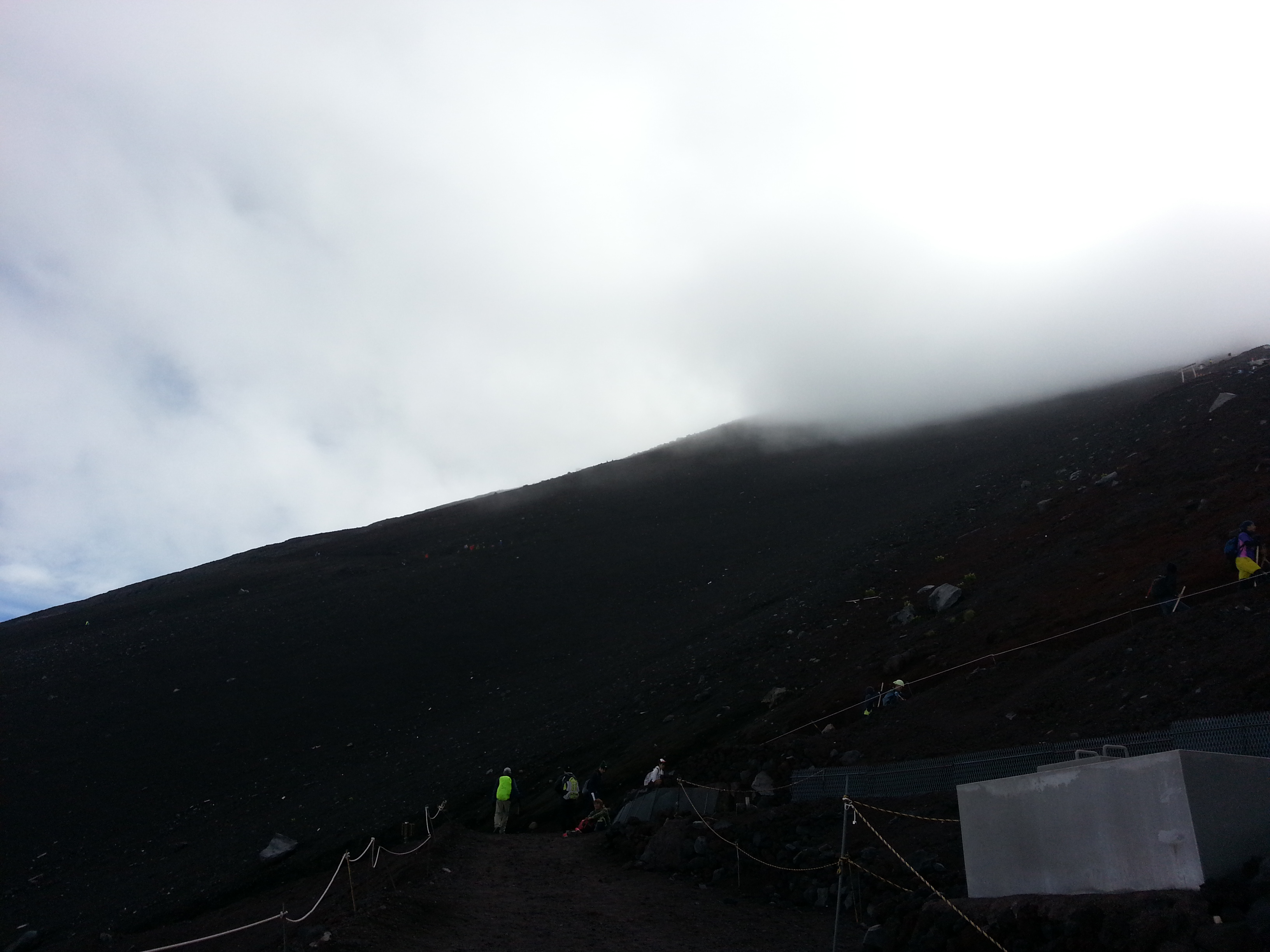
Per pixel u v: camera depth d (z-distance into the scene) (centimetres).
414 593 6531
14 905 2814
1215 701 1209
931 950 879
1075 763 824
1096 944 716
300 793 3481
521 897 1337
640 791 2056
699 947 1059
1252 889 661
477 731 3731
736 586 5088
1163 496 2541
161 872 2866
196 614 6781
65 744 4388
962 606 2483
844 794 1466
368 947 1024
